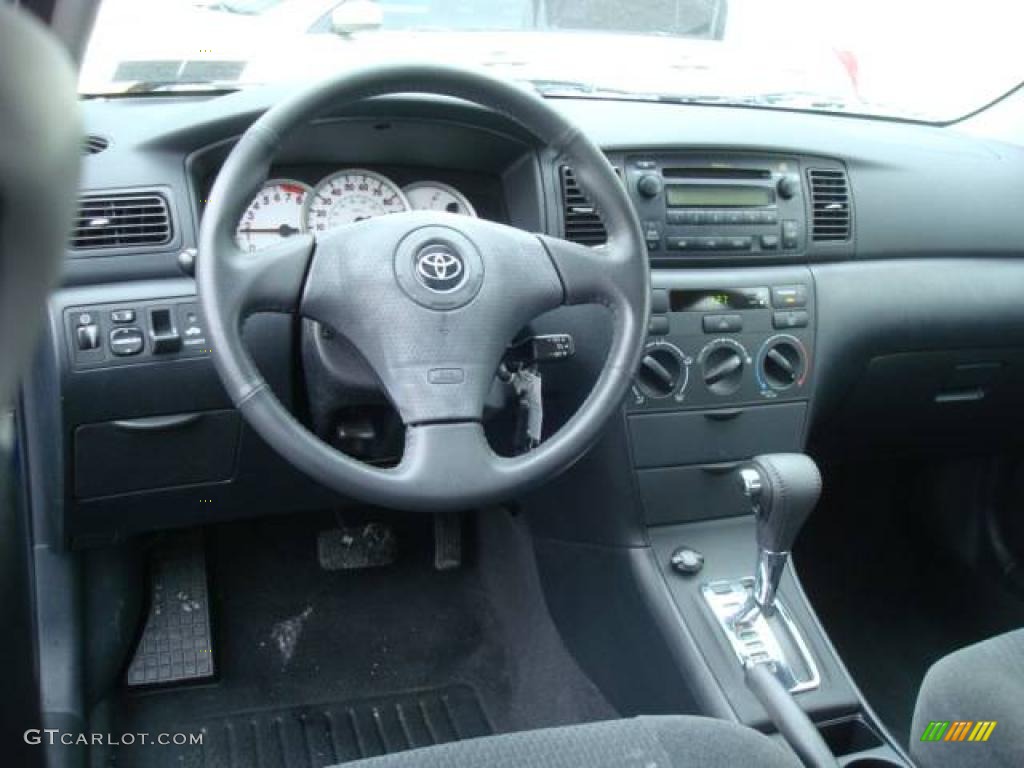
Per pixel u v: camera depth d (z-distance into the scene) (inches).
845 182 74.2
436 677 82.2
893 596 91.2
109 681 75.9
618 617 71.9
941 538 96.0
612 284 55.4
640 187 68.3
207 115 60.7
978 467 92.2
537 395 58.6
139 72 65.9
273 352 60.2
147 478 63.8
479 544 88.7
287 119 50.8
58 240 20.9
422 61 52.6
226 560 85.6
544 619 81.9
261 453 64.7
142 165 59.9
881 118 83.7
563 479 71.8
